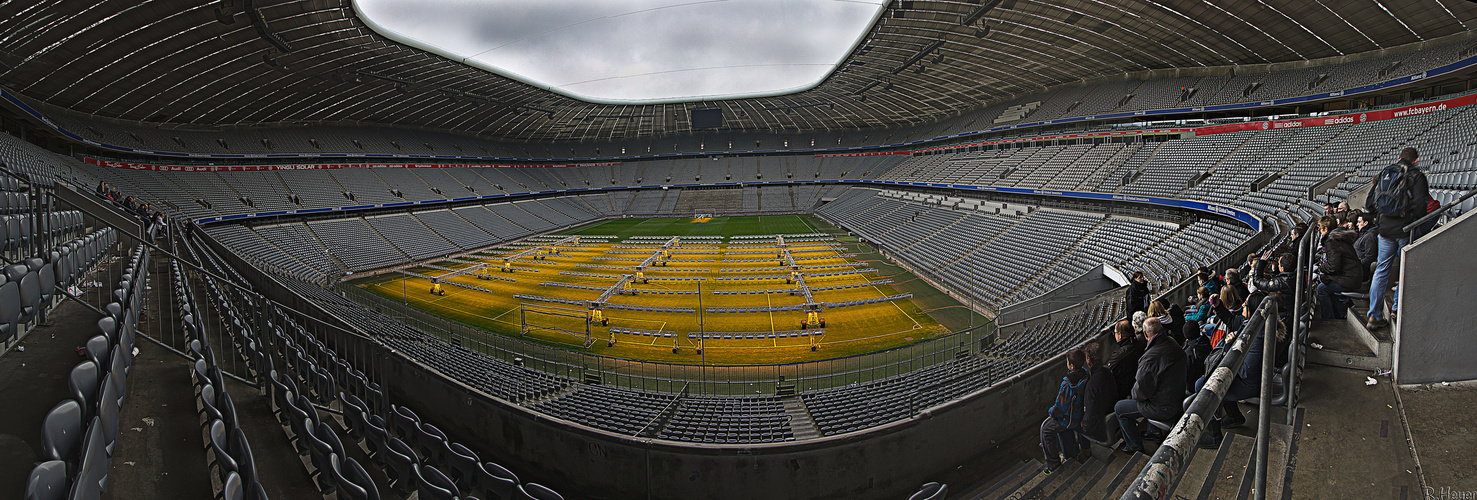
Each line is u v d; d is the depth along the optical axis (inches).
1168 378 234.1
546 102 3105.3
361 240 2140.7
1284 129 1605.6
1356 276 280.1
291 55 1800.0
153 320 543.8
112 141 1942.7
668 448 507.5
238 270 1213.7
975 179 2509.8
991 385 549.6
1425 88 1487.5
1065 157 2226.9
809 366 905.5
